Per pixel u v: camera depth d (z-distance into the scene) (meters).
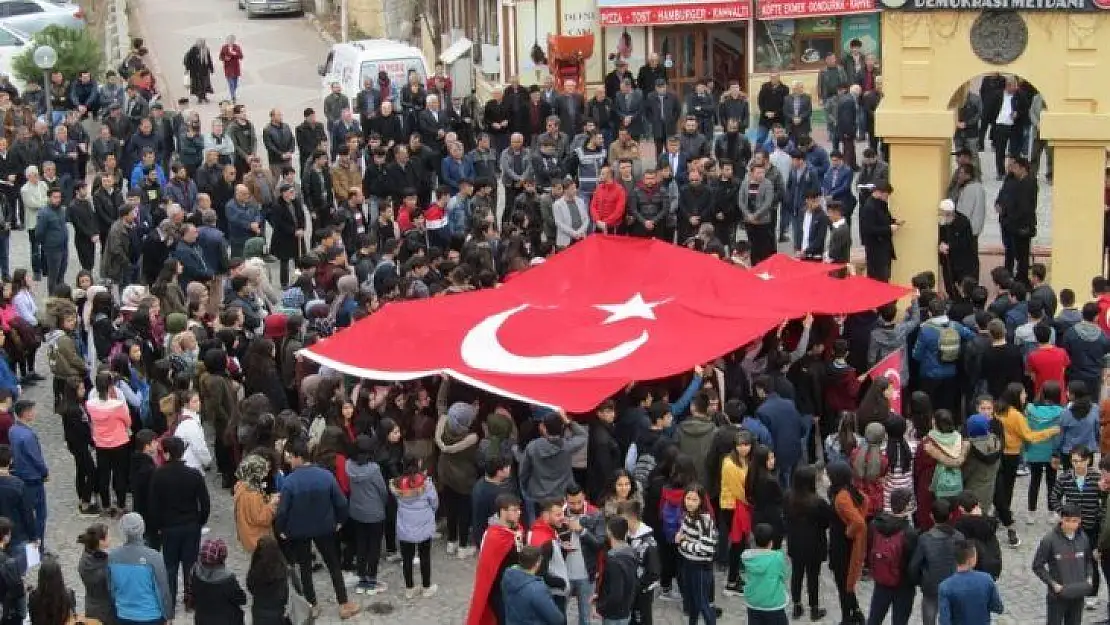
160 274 23.08
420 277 23.45
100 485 19.50
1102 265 24.81
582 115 32.78
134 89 34.12
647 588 15.59
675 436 17.62
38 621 14.55
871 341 20.69
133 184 28.59
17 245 29.92
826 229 25.91
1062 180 24.66
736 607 17.03
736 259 24.33
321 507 16.67
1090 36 23.84
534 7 37.59
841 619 16.56
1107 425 18.33
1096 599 16.78
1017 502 19.38
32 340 23.22
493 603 15.63
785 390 18.78
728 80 38.47
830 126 33.47
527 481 17.44
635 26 37.78
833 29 37.97
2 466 17.02
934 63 24.55
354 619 17.06
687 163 28.70
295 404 20.92
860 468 16.89
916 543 15.41
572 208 27.09
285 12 51.34
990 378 19.75
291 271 28.17
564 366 19.72
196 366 19.77
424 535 17.20
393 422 17.86
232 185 28.03
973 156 25.02
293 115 40.34
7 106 33.19
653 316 21.47
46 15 43.59
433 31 44.69
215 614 15.28
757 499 16.80
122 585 15.28
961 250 24.81
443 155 31.72
